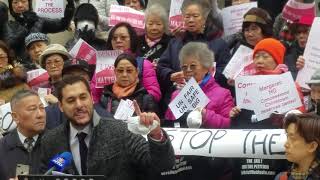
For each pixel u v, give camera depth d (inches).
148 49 314.7
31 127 238.8
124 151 208.1
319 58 263.3
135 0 355.9
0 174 238.8
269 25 292.4
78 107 206.2
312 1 299.0
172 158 201.9
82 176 180.1
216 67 290.8
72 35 374.9
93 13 345.7
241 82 245.8
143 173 212.8
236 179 237.1
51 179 181.2
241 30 305.9
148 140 199.2
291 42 295.7
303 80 265.3
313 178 196.5
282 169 230.8
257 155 227.0
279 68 256.4
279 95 241.4
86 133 210.1
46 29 358.0
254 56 262.5
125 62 276.5
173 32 315.9
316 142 197.2
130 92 276.8
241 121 248.7
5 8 349.7
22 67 319.6
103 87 285.3
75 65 277.7
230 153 229.3
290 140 199.9
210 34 300.0
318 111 241.4
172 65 295.9
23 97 239.3
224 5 376.5
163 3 351.9
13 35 349.4
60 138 212.4
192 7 298.7
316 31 264.8
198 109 250.5
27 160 233.0
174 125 259.0
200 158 238.7
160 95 287.3
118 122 211.5
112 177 207.3
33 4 386.0
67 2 362.6
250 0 361.4
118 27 308.8
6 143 241.0
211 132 234.5
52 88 301.9
